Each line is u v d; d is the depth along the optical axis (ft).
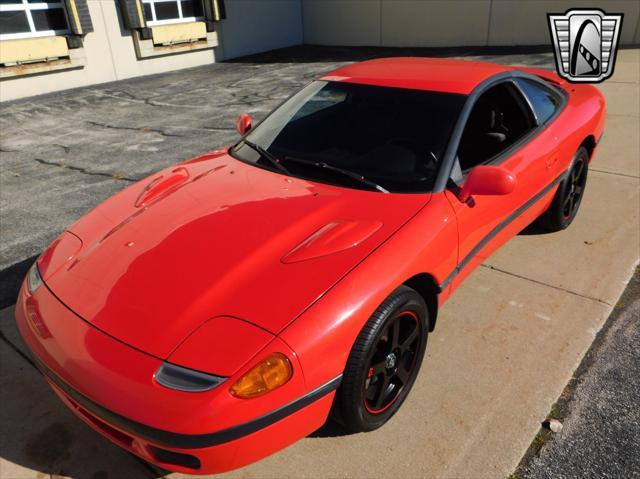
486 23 46.57
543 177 11.21
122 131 26.20
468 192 8.48
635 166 17.67
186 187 9.40
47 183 19.24
